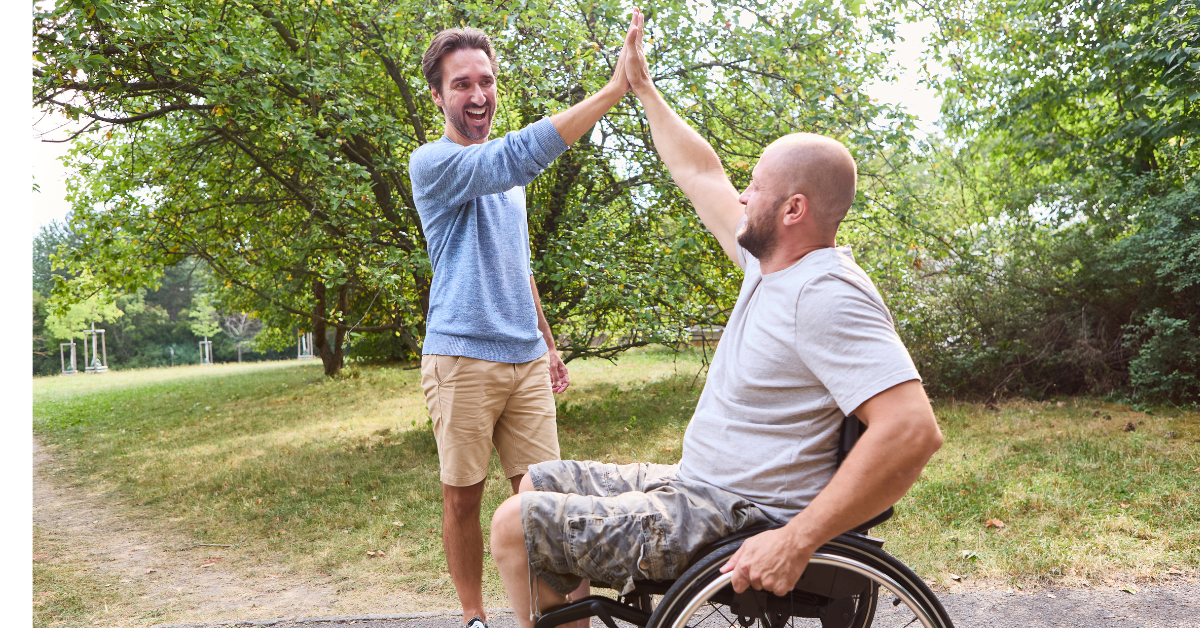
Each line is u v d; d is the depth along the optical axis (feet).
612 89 6.94
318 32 19.67
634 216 23.03
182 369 100.42
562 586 5.39
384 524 14.75
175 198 26.91
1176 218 22.81
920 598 4.86
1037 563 10.57
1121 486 14.34
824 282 4.69
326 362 48.75
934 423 4.34
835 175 4.91
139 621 10.33
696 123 21.49
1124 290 25.23
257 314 44.70
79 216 27.22
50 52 15.61
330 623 9.78
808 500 4.91
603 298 20.18
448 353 7.72
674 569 5.02
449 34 7.62
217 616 10.41
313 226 22.30
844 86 20.93
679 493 5.16
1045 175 32.24
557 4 19.99
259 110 17.67
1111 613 9.09
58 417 38.63
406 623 9.70
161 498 18.52
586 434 23.52
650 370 44.86
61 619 10.52
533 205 22.02
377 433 26.27
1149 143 27.04
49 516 17.43
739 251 6.00
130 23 15.53
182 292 172.24
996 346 26.68
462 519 7.84
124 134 25.81
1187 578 10.01
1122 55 26.43
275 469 20.72
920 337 26.84
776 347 4.87
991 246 26.89
